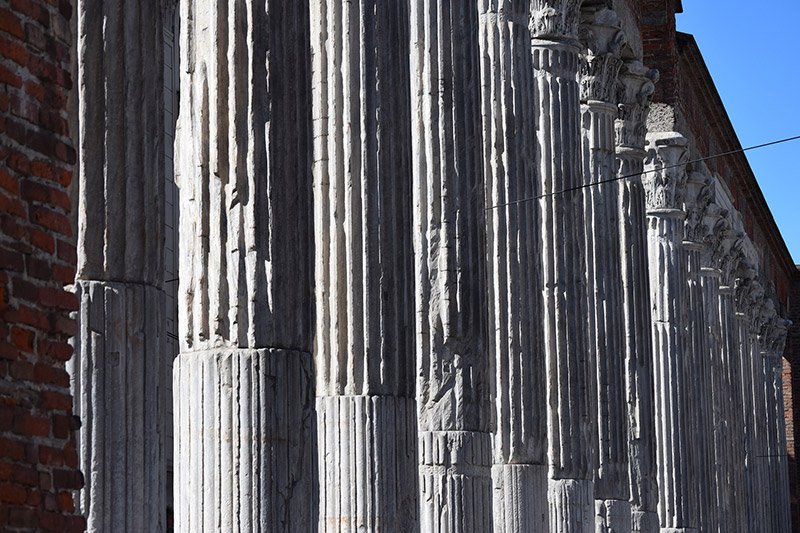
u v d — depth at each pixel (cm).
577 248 4781
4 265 1608
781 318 11581
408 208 3141
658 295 6606
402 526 3045
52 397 1661
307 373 2603
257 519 2508
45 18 1702
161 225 2484
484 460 3566
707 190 7444
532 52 4816
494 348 4294
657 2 6888
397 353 3075
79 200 2400
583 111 5425
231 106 2562
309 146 2658
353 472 3008
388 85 3127
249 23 2581
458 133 3603
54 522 1641
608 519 5172
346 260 3041
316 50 3111
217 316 2533
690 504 6444
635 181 5788
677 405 6506
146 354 2427
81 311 2373
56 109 1708
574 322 4747
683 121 7331
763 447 9650
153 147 2481
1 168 1617
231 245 2541
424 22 3619
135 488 2381
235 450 2511
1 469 1570
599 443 5197
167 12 5662
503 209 4328
